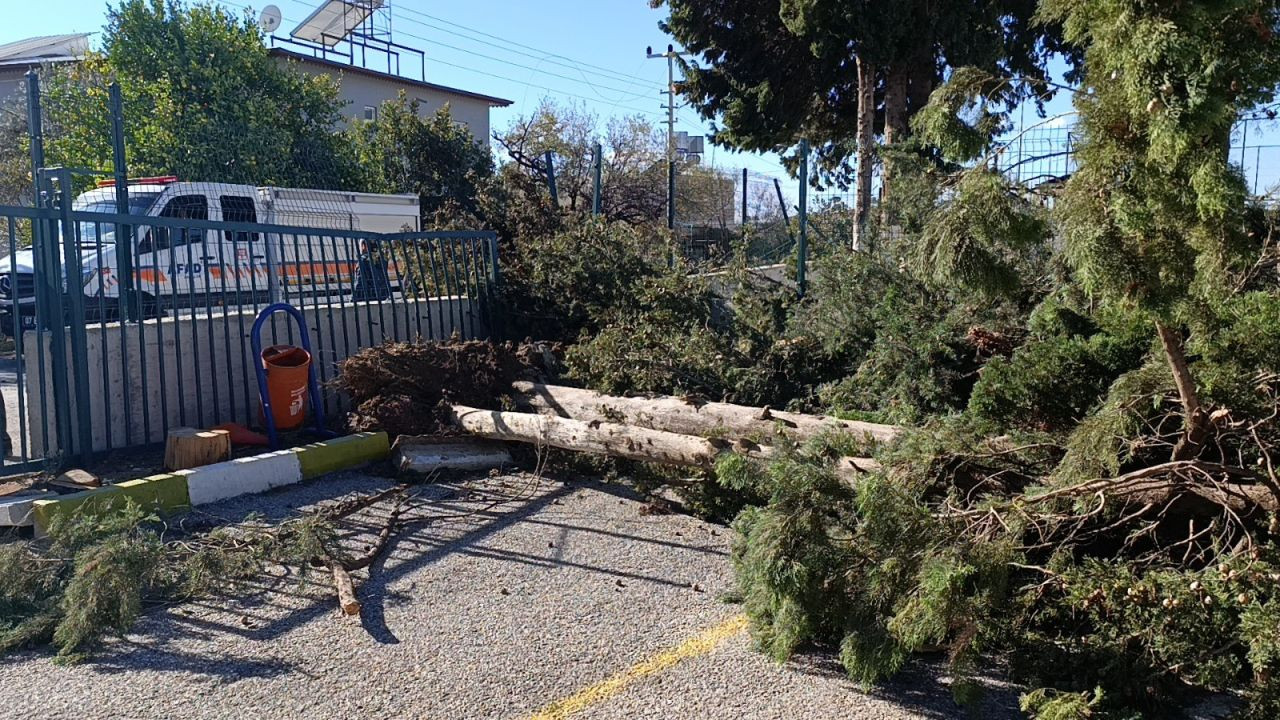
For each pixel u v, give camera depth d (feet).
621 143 111.86
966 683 11.10
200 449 20.59
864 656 11.75
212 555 15.52
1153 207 9.93
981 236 11.12
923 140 13.44
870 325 24.88
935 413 21.06
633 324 28.37
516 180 40.04
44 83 67.21
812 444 15.47
